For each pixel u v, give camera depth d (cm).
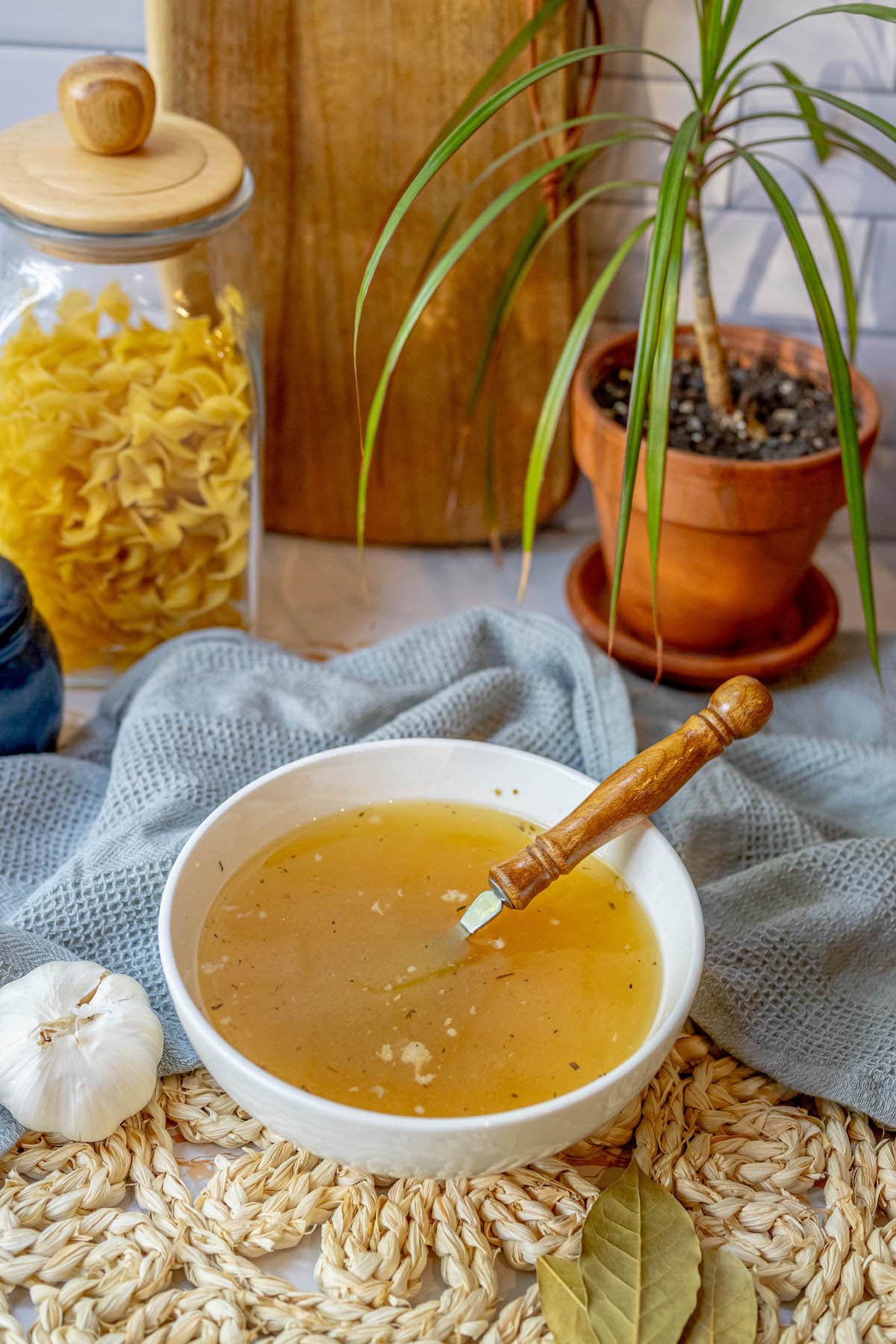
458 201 94
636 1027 73
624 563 94
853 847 84
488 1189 74
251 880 78
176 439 88
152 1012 76
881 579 109
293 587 105
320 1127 67
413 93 94
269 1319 69
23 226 84
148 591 94
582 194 100
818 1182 75
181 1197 73
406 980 74
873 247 102
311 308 101
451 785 82
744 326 100
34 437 88
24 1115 73
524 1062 71
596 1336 68
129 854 81
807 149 98
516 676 91
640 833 77
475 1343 69
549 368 103
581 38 95
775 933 80
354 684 90
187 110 95
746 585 92
